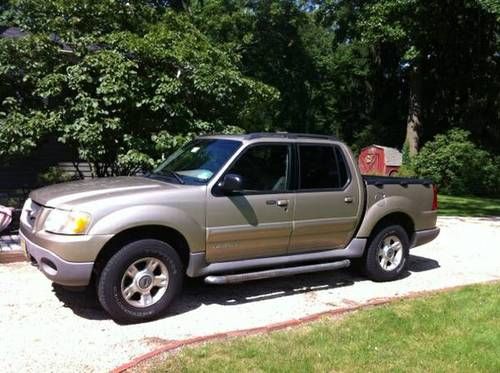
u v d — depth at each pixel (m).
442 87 32.56
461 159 26.83
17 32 13.16
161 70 10.01
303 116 38.47
